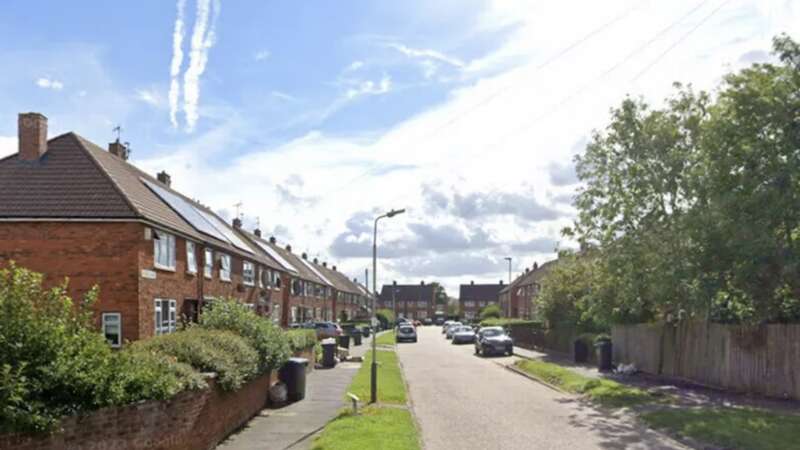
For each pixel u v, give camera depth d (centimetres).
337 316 8456
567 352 3747
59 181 2311
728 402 1639
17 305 830
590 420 1480
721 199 1638
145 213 2250
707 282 1783
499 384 2286
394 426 1315
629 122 2164
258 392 1642
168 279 2477
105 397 875
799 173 1527
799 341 1658
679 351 2267
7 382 745
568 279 3869
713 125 1723
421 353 4197
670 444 1199
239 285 3578
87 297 986
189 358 1212
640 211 2175
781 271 1584
